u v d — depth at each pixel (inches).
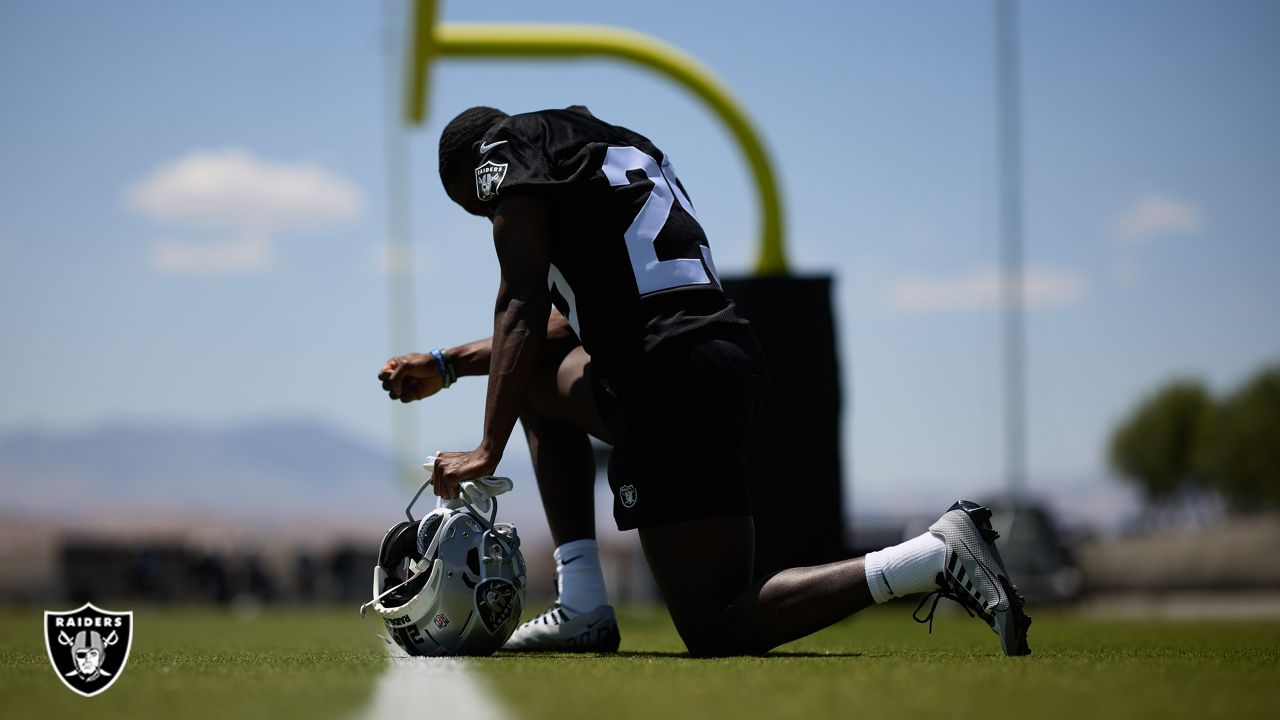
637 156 150.8
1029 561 807.1
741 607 138.6
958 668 114.3
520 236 145.4
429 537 144.5
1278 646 165.5
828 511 244.5
